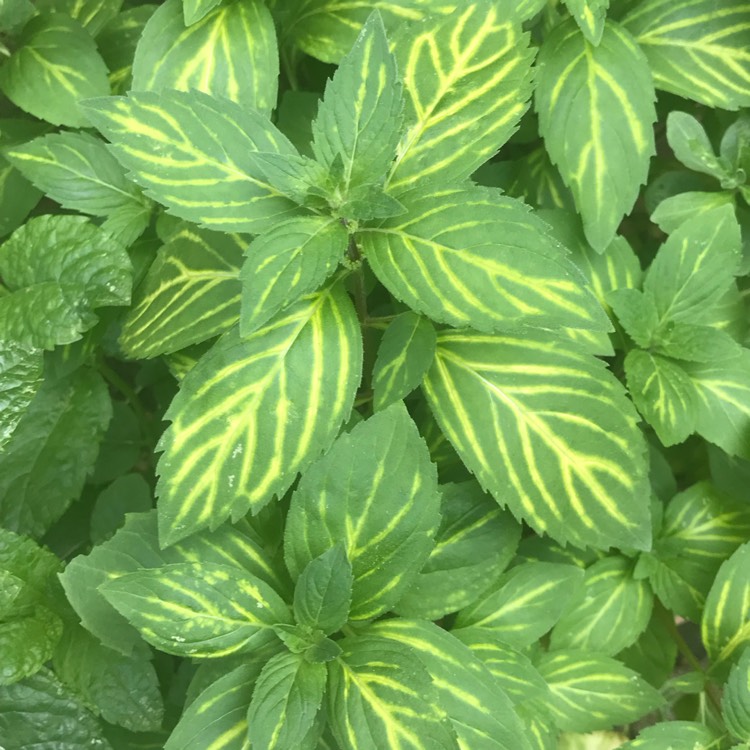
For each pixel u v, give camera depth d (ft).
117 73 0.85
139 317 0.73
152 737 0.76
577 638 0.78
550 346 0.65
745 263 0.83
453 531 0.68
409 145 0.61
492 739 0.57
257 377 0.58
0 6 0.77
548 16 0.80
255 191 0.58
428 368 0.63
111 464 0.89
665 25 0.82
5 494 0.75
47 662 0.71
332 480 0.59
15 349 0.68
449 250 0.55
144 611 0.56
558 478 0.64
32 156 0.77
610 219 0.74
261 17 0.72
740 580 0.74
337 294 0.60
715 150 0.92
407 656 0.56
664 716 0.85
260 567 0.63
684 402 0.73
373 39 0.55
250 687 0.58
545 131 0.76
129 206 0.78
